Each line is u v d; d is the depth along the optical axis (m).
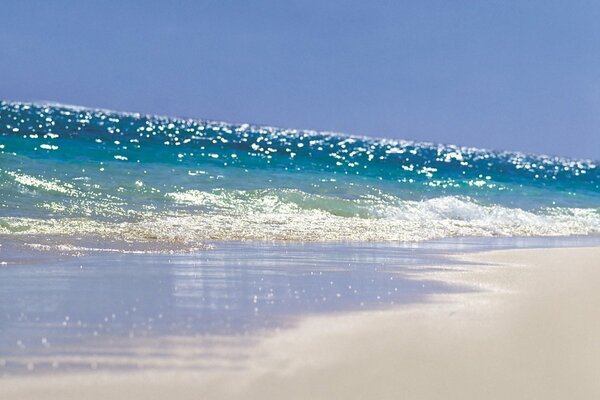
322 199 25.11
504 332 7.75
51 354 6.62
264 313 8.57
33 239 14.64
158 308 8.75
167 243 15.66
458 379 6.18
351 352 6.86
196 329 7.66
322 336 7.44
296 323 8.04
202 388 5.77
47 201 20.22
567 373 6.41
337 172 36.75
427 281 11.51
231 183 27.73
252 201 24.03
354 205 25.08
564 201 36.69
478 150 119.38
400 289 10.62
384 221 23.12
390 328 7.87
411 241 18.95
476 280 11.68
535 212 30.92
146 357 6.59
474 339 7.43
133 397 5.54
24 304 8.76
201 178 28.00
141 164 30.05
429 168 50.62
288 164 38.19
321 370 6.30
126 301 9.14
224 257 13.98
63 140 37.97
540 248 17.81
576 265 14.05
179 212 21.05
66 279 10.65
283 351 6.84
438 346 7.13
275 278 11.46
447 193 33.34
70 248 13.96
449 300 9.70
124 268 11.97
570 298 9.93
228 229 18.67
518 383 6.12
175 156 35.56
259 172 32.59
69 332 7.45
